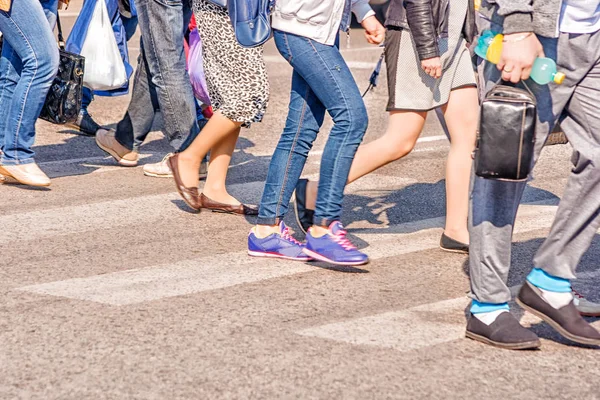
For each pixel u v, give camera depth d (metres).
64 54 9.38
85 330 5.70
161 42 9.17
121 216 8.38
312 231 6.96
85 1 10.22
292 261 7.18
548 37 5.16
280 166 7.12
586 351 5.55
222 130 8.19
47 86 9.09
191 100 9.36
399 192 9.41
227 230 8.03
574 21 5.16
